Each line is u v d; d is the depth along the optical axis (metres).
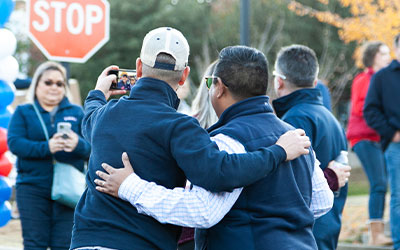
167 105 5.26
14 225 15.49
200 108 7.60
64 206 9.70
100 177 5.21
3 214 10.17
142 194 5.05
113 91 6.16
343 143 7.54
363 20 27.08
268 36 42.25
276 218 5.20
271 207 5.21
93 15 11.70
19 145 9.54
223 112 5.51
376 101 11.52
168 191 5.09
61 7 11.55
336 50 40.75
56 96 9.92
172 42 5.29
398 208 11.35
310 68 7.34
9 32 10.18
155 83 5.29
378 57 12.93
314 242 5.38
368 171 12.89
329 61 38.47
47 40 11.50
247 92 5.54
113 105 5.38
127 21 43.94
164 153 5.14
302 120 7.04
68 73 11.77
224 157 4.98
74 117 9.97
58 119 9.87
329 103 9.55
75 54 11.64
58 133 9.48
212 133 5.40
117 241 5.04
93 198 5.26
